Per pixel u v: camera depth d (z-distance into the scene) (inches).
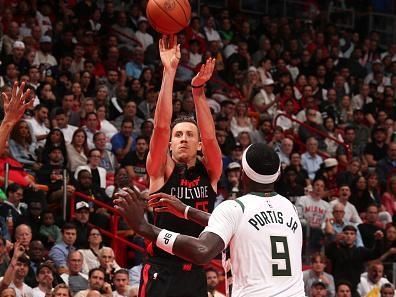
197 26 1177.4
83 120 887.1
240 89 1114.7
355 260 773.3
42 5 1069.1
